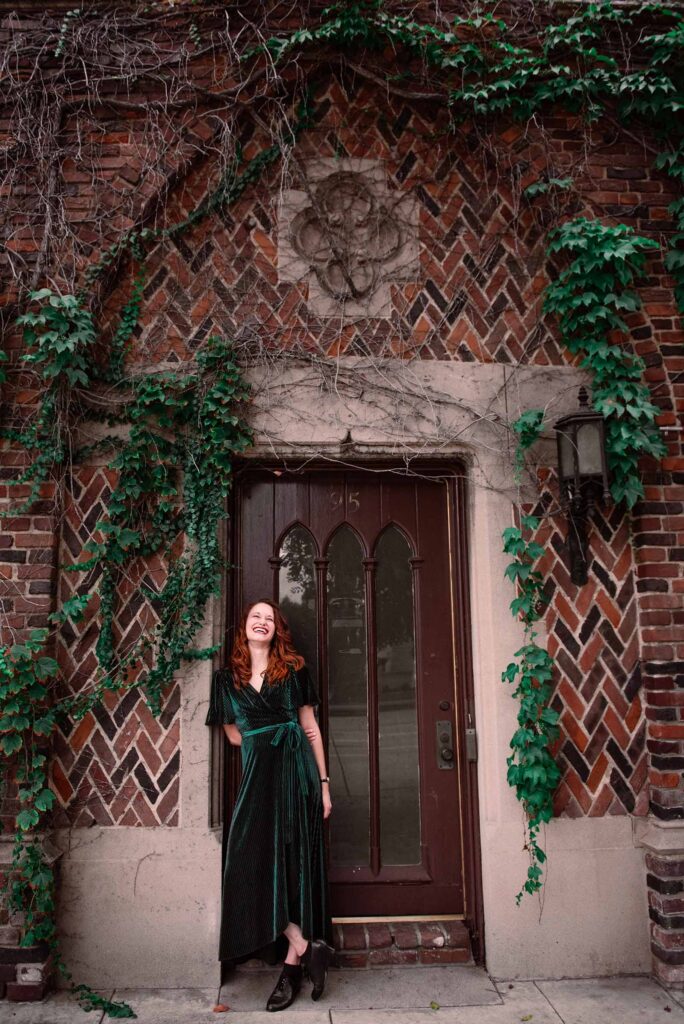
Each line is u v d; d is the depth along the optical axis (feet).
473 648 11.66
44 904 9.79
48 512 10.84
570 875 10.78
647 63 12.16
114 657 10.73
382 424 11.56
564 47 12.11
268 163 12.00
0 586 10.63
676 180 12.14
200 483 11.02
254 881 9.70
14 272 11.22
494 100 11.94
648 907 10.82
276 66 11.87
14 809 10.19
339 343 11.75
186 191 11.87
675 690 11.03
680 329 11.90
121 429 11.23
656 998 9.98
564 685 11.22
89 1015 9.45
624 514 11.71
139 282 11.57
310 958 9.72
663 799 10.70
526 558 11.42
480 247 12.15
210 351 11.25
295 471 11.93
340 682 11.98
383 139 12.19
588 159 12.16
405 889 11.50
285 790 10.06
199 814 10.53
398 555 12.22
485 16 12.00
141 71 11.62
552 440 11.78
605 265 11.66
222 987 10.22
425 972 10.68
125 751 10.64
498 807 10.93
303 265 11.91
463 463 12.13
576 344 11.75
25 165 11.51
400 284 12.00
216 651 10.86
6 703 10.09
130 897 10.31
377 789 11.73
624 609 11.48
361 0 11.59
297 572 12.07
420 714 11.91
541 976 10.54
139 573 11.01
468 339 11.93
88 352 11.07
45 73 11.68
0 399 10.98
